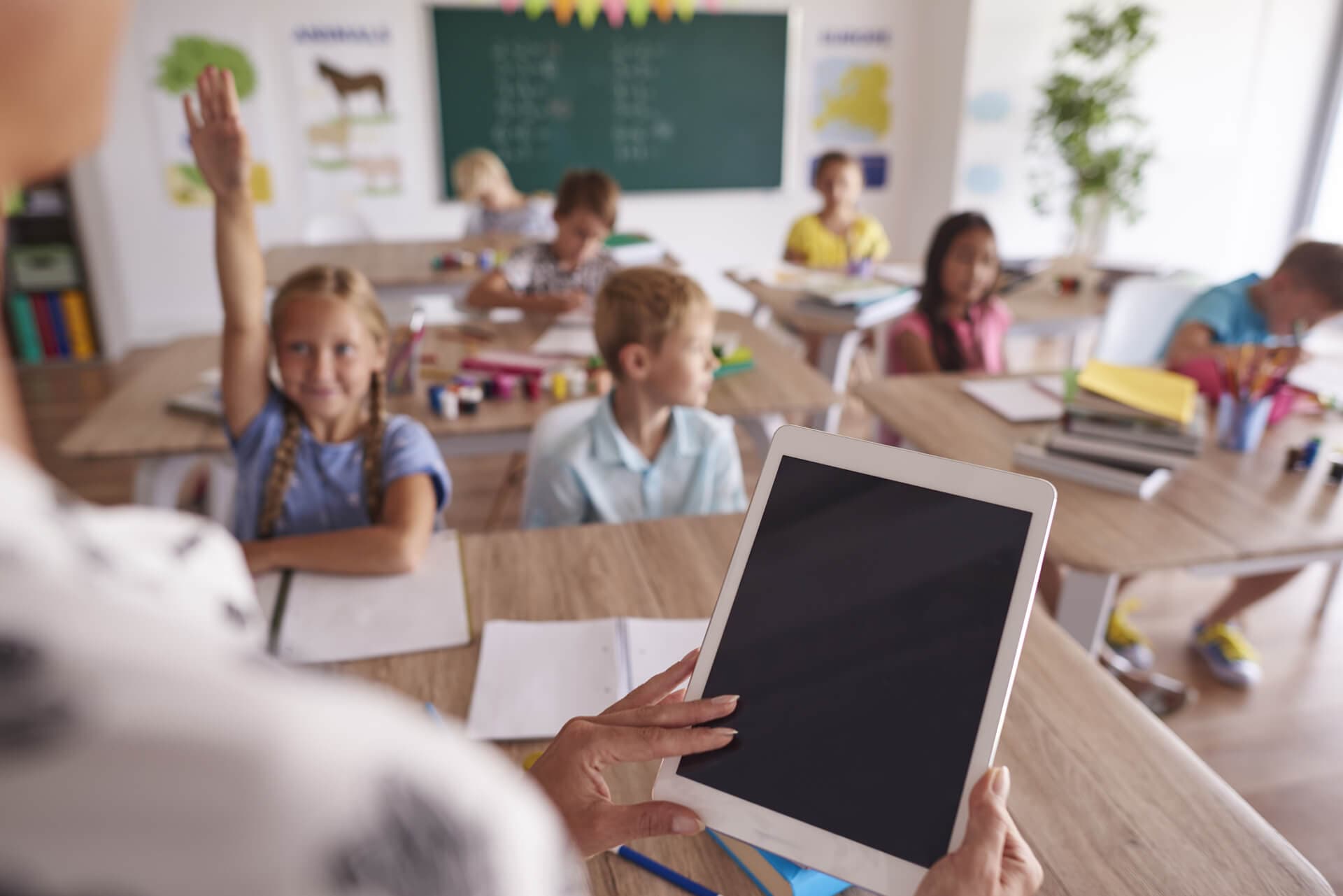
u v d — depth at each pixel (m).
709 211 5.66
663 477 1.61
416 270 3.49
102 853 0.16
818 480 0.71
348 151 5.11
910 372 2.58
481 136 5.25
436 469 1.40
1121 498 1.59
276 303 1.42
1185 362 2.18
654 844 0.76
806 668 0.66
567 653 1.01
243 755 0.17
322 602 1.12
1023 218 5.62
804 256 3.99
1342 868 1.70
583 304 2.87
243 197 1.29
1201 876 0.74
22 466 0.21
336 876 0.17
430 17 4.98
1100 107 4.90
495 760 0.24
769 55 5.40
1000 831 0.54
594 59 5.23
